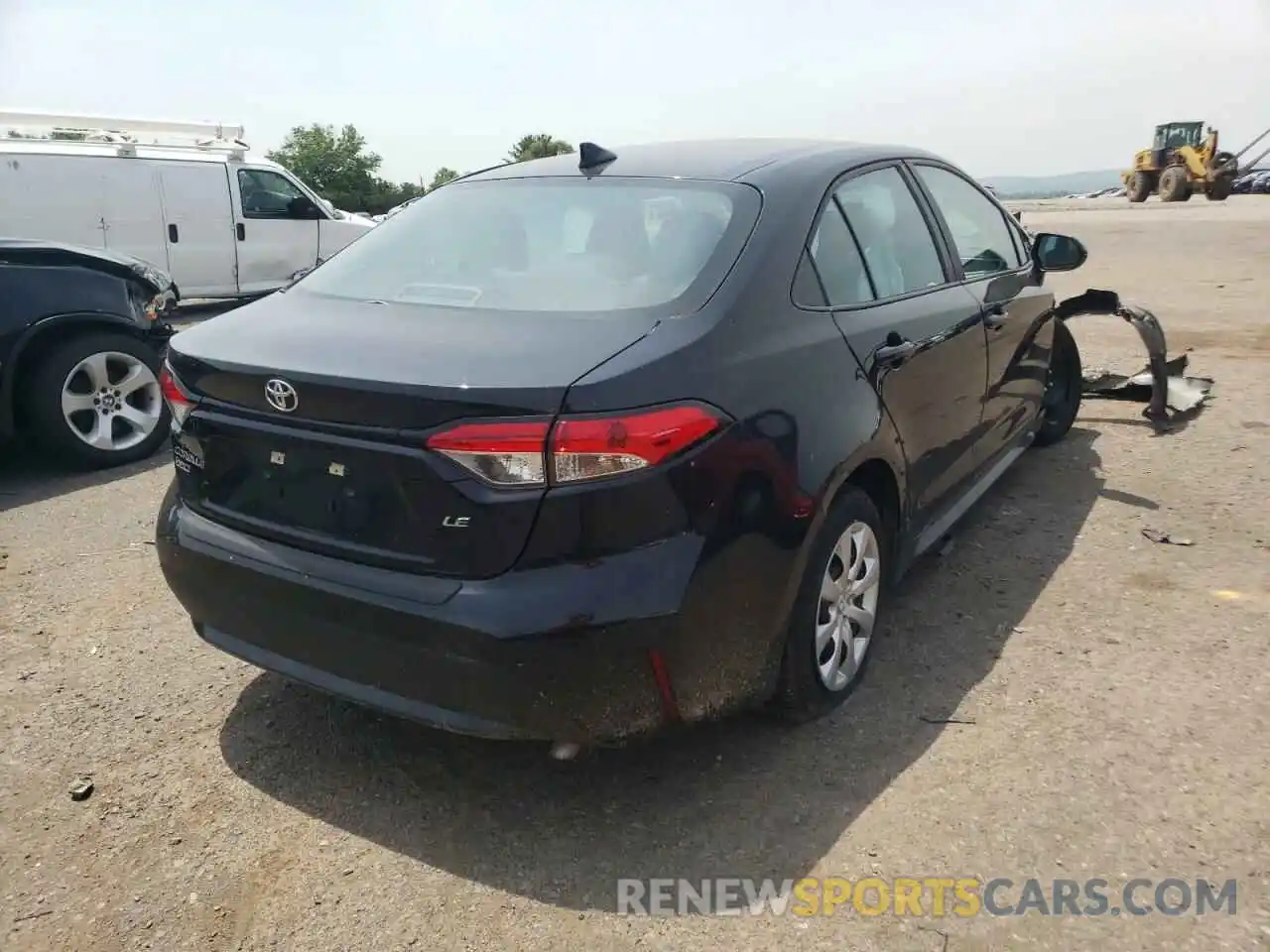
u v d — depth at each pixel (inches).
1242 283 434.0
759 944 89.4
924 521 142.9
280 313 116.6
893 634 142.4
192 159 459.8
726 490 97.0
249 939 91.7
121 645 145.9
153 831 106.3
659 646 93.1
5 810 109.7
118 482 222.5
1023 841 100.3
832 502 114.1
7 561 176.4
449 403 89.3
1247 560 161.6
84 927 93.4
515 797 110.7
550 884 97.5
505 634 89.7
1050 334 198.5
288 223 495.2
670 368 94.9
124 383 234.5
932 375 137.6
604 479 89.3
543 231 122.0
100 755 119.6
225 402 105.5
